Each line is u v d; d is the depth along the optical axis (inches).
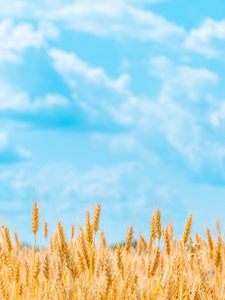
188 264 107.0
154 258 98.1
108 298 94.6
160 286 99.4
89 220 101.3
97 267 102.5
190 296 96.9
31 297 97.5
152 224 101.3
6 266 102.5
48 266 99.3
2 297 97.4
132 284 97.8
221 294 98.2
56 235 103.2
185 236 101.6
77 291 97.0
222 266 104.4
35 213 101.2
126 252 103.3
